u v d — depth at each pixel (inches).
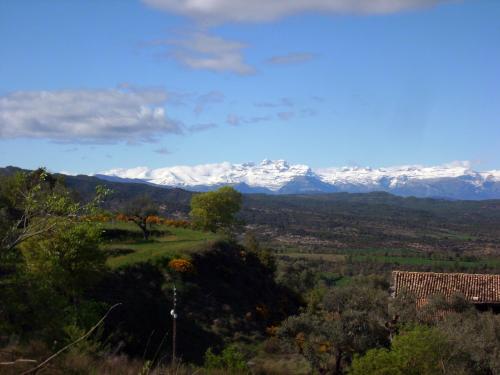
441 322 1074.1
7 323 515.8
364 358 773.9
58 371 421.1
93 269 1006.4
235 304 1776.6
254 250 2348.7
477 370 799.7
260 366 1146.0
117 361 494.3
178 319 1519.4
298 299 2215.8
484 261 4788.4
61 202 601.6
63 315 563.8
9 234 574.9
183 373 472.4
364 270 4284.0
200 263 1872.5
